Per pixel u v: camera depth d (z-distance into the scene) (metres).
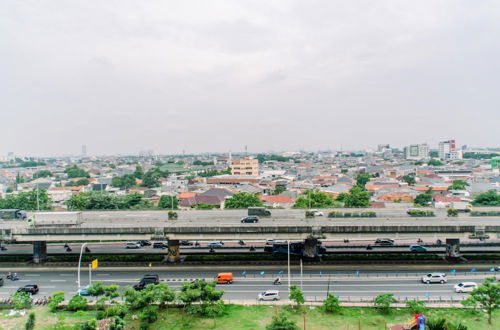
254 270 81.19
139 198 170.88
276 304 62.91
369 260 83.62
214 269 82.19
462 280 73.19
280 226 81.31
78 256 90.19
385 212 103.75
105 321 54.41
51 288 71.81
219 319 57.53
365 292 67.62
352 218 93.88
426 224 85.25
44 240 82.88
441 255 90.00
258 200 158.25
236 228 81.38
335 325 55.34
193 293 57.12
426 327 53.22
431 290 68.31
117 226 85.56
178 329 54.50
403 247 100.69
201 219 94.00
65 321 56.78
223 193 192.12
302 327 54.69
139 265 84.81
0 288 72.00
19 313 59.88
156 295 57.97
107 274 79.69
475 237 80.06
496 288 55.00
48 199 180.12
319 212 99.75
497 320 56.56
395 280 73.75
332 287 70.31
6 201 165.38
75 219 85.06
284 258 86.44
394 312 59.56
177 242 86.81
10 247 105.38
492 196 160.38
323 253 92.19
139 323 56.50
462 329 50.59
